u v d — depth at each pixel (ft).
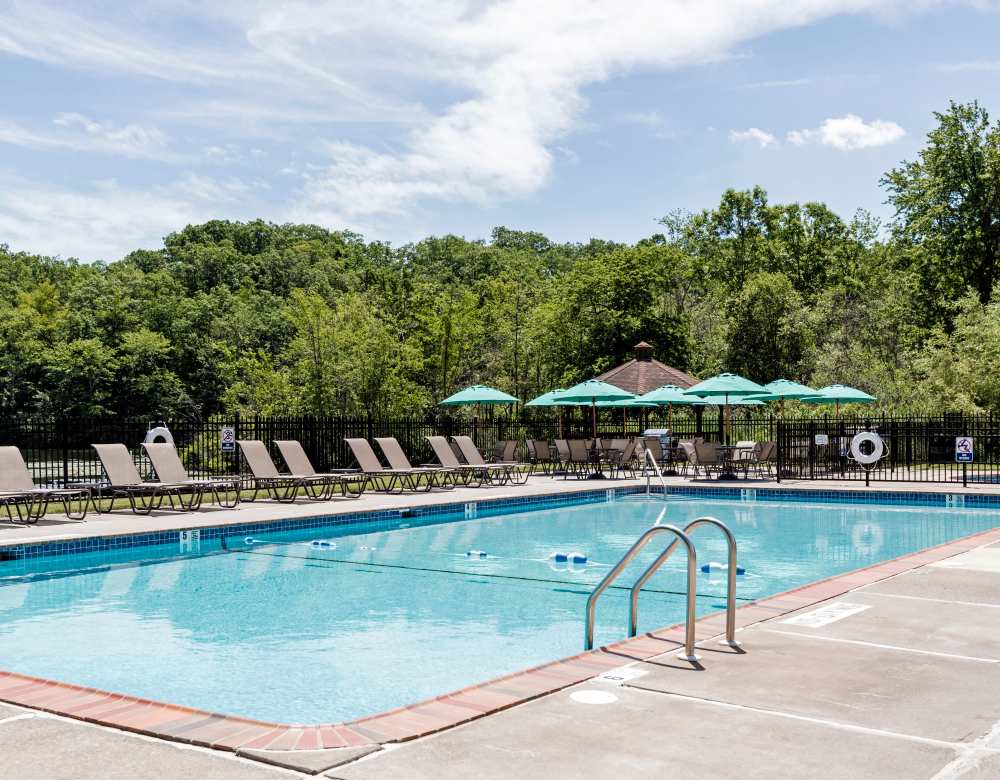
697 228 211.20
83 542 37.06
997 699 14.85
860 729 13.34
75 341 177.58
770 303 130.11
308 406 96.53
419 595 29.68
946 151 128.06
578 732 13.21
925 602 22.85
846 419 83.97
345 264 285.23
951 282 131.03
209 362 189.26
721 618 21.22
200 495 48.70
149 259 268.82
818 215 204.54
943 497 56.18
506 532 46.09
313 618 26.30
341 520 46.78
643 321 135.44
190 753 12.44
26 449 69.87
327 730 13.23
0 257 247.09
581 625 25.21
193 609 27.66
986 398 86.38
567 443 75.61
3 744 12.78
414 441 78.54
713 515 53.36
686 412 111.55
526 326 137.28
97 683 19.80
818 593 24.00
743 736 13.03
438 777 11.49
